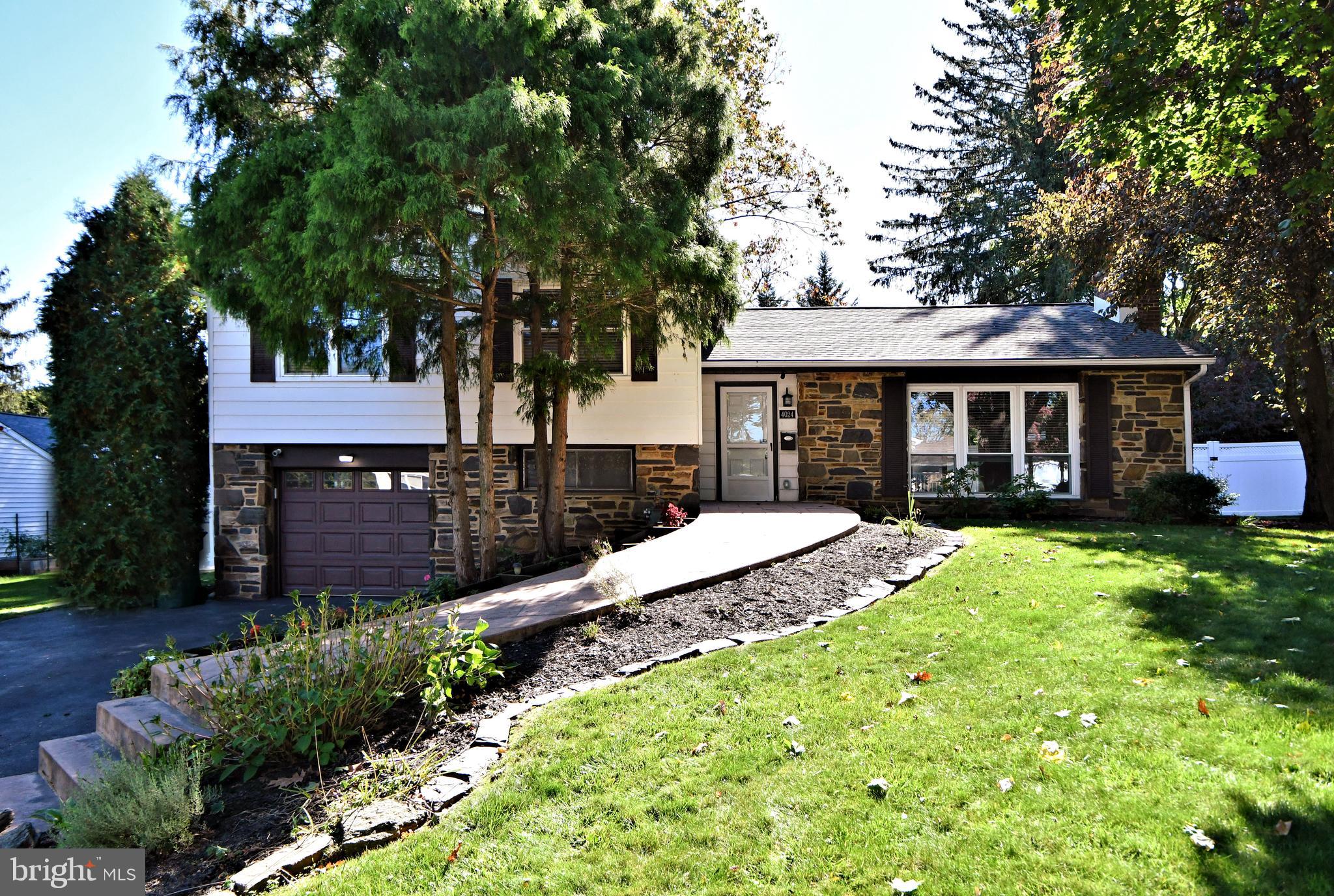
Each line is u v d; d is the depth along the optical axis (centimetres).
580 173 601
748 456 1247
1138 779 277
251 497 1102
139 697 466
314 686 363
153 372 1066
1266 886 213
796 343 1297
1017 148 2570
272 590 1112
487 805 289
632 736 342
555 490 891
